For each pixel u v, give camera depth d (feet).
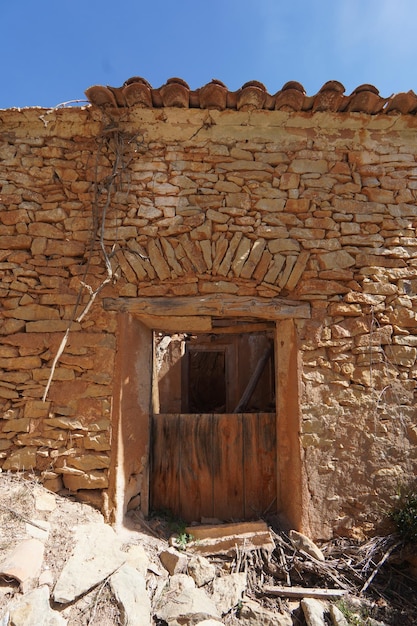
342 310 12.58
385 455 12.18
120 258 12.58
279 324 13.26
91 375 12.11
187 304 12.42
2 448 11.87
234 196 12.79
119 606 8.63
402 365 12.55
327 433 12.16
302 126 13.23
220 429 13.89
